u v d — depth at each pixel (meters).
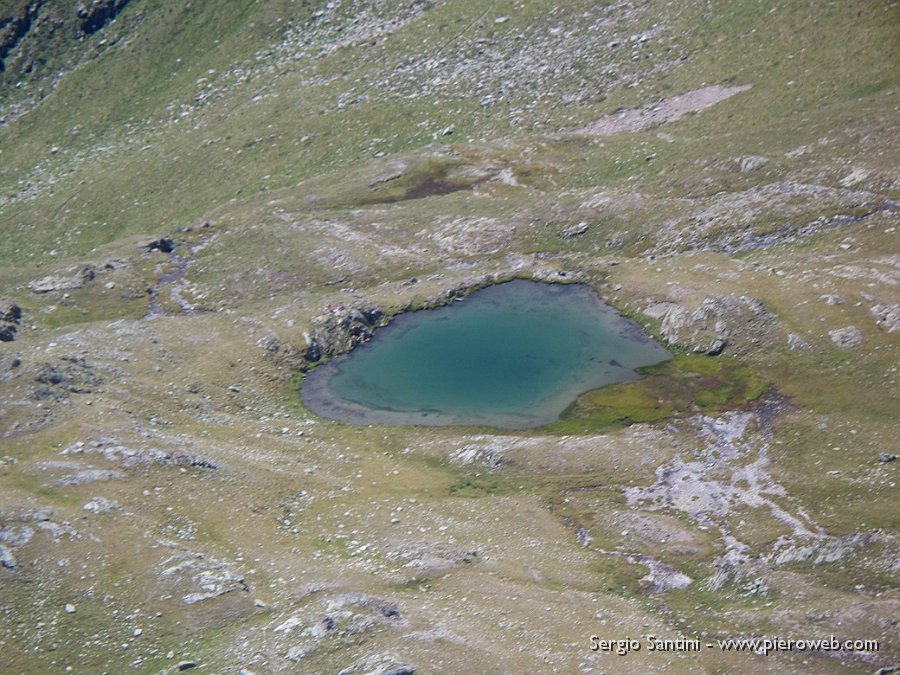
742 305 64.31
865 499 47.94
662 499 50.59
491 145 97.31
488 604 41.84
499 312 70.56
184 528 48.06
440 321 70.38
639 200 79.00
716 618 41.34
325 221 86.19
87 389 59.91
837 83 90.56
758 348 62.00
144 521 47.97
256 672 38.75
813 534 46.41
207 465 52.50
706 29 104.56
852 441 52.56
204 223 93.00
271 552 46.50
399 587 43.56
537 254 77.19
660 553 46.34
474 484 53.06
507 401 61.09
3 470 51.56
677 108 96.44
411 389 63.34
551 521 49.12
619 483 52.03
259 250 83.62
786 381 59.00
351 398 62.94
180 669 39.84
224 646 40.62
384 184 94.06
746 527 47.75
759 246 71.69
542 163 91.94
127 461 51.62
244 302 78.38
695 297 66.31
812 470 51.16
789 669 37.59
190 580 43.94
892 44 92.38
